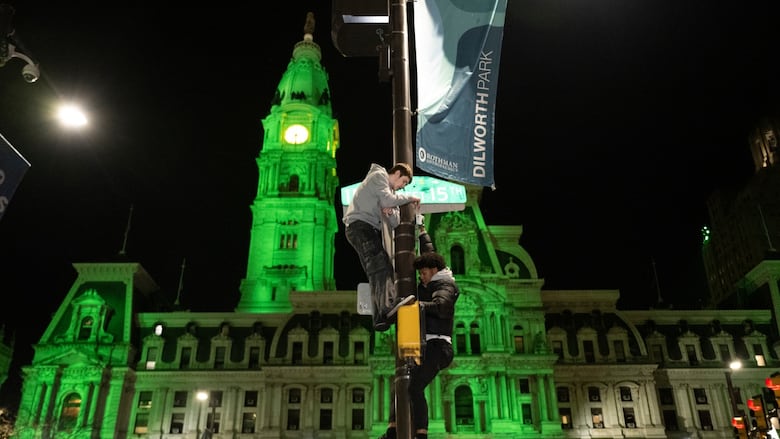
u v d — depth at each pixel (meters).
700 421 90.94
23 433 85.50
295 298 98.50
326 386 90.75
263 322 99.75
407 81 11.20
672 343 96.88
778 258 102.69
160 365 94.75
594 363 91.69
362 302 10.77
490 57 14.20
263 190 126.25
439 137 12.92
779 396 38.50
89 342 92.88
